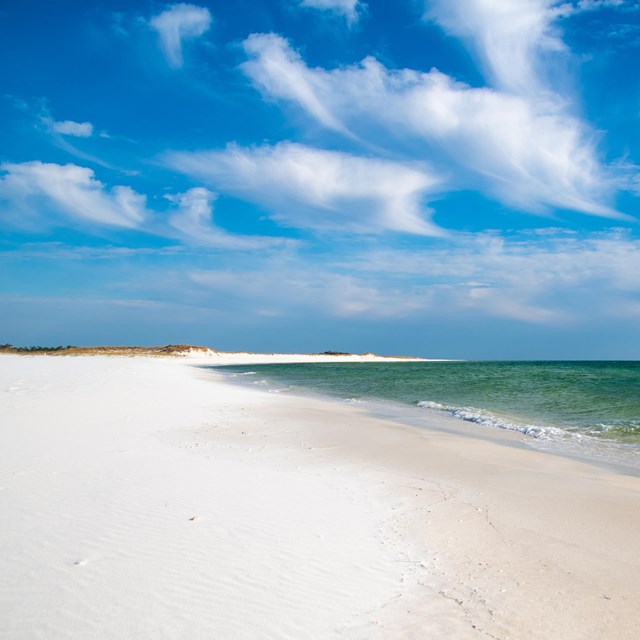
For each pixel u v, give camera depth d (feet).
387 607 15.25
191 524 21.13
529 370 206.69
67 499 23.66
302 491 27.12
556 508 25.29
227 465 32.42
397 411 67.41
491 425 54.24
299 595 15.65
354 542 20.18
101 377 96.58
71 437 39.17
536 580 17.24
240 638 13.17
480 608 15.30
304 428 49.65
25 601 14.40
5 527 19.90
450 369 224.12
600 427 52.75
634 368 230.27
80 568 16.62
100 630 13.16
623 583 17.11
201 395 76.95
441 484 29.63
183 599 14.97
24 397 61.16
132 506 23.07
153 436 41.83
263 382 125.49
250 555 18.35
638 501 26.61
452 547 20.07
